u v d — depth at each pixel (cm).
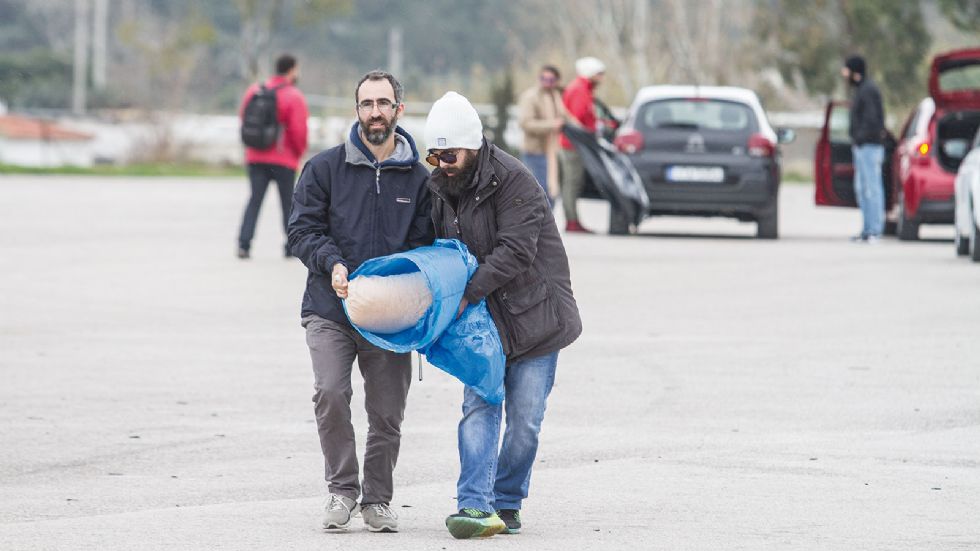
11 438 1636
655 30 12400
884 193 4453
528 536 1259
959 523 1293
